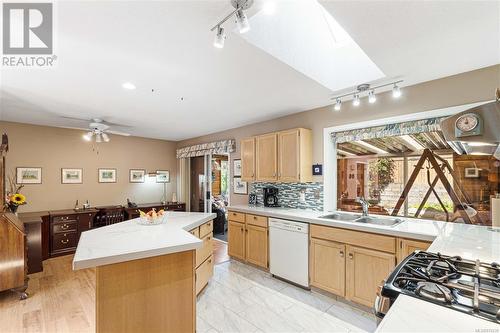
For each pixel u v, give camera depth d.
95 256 1.53
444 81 2.45
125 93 2.88
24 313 2.53
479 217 2.47
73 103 3.26
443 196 2.73
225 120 4.25
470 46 1.84
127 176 5.73
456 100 2.38
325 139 3.43
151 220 2.50
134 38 1.75
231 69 2.26
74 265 1.44
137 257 1.64
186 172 6.41
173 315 1.82
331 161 3.46
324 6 1.40
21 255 2.84
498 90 1.17
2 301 2.79
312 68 2.45
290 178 3.44
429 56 2.01
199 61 2.11
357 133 3.14
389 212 3.13
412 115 2.65
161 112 3.73
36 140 4.58
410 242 2.16
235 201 4.83
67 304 2.72
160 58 2.05
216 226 6.00
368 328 2.24
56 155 4.79
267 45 1.95
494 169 2.40
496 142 1.14
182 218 2.91
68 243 4.42
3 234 2.76
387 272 2.30
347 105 3.21
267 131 4.23
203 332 2.18
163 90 2.79
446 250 1.51
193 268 1.92
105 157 5.42
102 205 5.34
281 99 3.12
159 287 1.77
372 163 3.29
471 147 1.45
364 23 1.56
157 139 6.25
